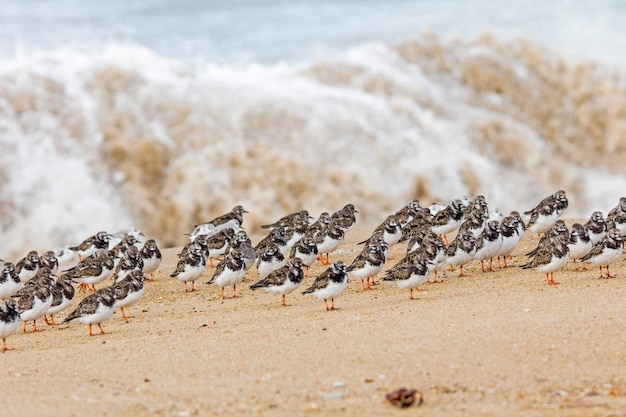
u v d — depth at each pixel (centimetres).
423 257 2398
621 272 2564
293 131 5069
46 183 4653
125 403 1661
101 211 4612
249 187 4809
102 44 7225
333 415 1550
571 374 1706
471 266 2798
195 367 1852
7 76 5031
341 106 5331
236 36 7406
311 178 4869
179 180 4781
